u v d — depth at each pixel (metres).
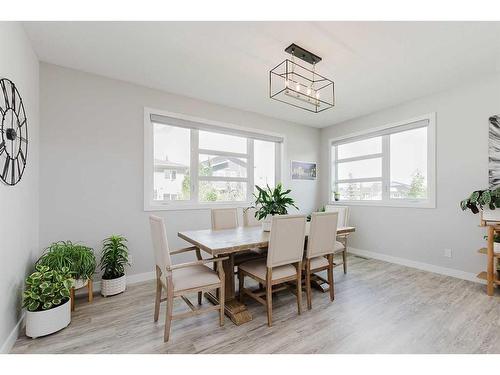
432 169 3.26
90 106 2.73
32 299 1.78
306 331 1.87
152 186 3.20
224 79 2.89
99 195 2.76
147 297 2.50
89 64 2.56
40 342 1.73
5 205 1.59
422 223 3.39
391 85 3.02
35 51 2.31
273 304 2.34
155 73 2.75
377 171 4.07
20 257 1.88
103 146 2.79
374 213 4.00
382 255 3.87
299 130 4.67
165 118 3.21
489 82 2.78
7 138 1.61
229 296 2.23
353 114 4.12
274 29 1.99
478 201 2.64
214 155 3.78
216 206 3.65
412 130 3.61
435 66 2.57
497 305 2.27
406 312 2.16
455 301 2.37
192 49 2.28
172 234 3.26
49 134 2.51
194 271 1.98
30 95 2.17
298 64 2.51
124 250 2.73
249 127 3.99
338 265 3.40
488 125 2.79
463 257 2.99
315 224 2.23
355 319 2.04
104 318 2.06
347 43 2.17
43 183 2.47
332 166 4.77
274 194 2.59
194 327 1.92
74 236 2.62
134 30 2.01
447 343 1.71
